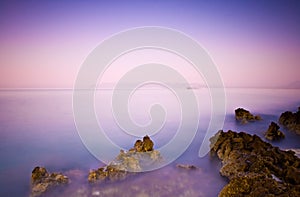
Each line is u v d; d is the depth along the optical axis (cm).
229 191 979
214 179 1334
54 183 1261
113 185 1269
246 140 1683
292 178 1109
